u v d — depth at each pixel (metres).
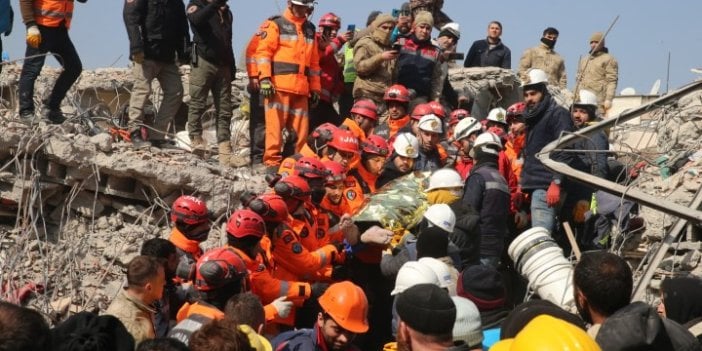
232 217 7.27
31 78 9.79
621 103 19.80
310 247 8.02
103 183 9.30
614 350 4.96
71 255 8.65
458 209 8.66
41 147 9.03
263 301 7.38
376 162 9.32
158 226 9.34
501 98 15.40
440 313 4.89
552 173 9.75
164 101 10.85
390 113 10.99
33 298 8.30
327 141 9.10
